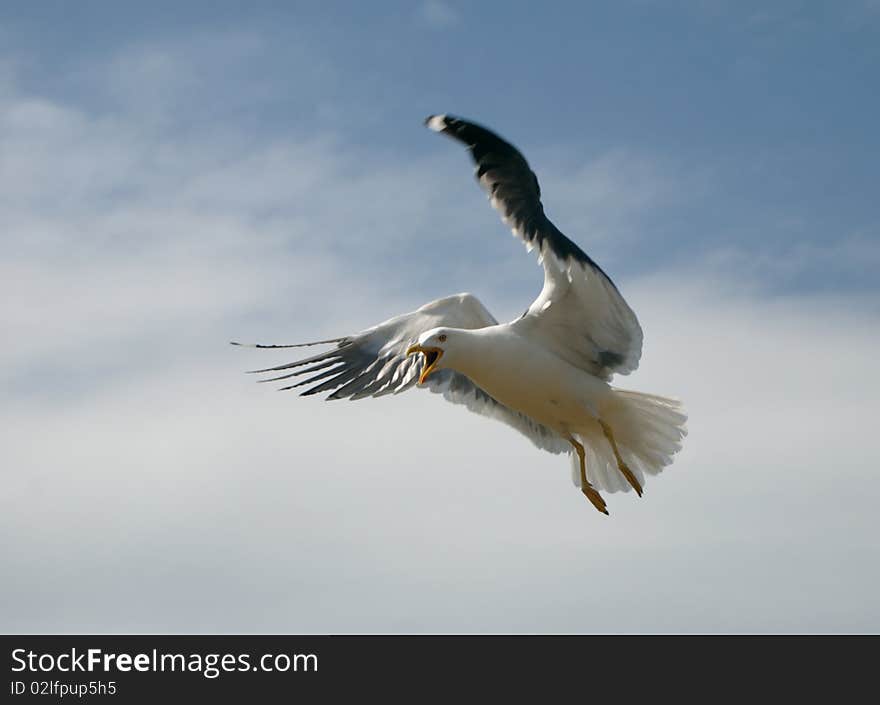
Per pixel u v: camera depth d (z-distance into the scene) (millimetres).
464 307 16219
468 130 14047
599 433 15727
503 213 14180
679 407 15414
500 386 15148
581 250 14438
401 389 15992
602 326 14922
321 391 16344
